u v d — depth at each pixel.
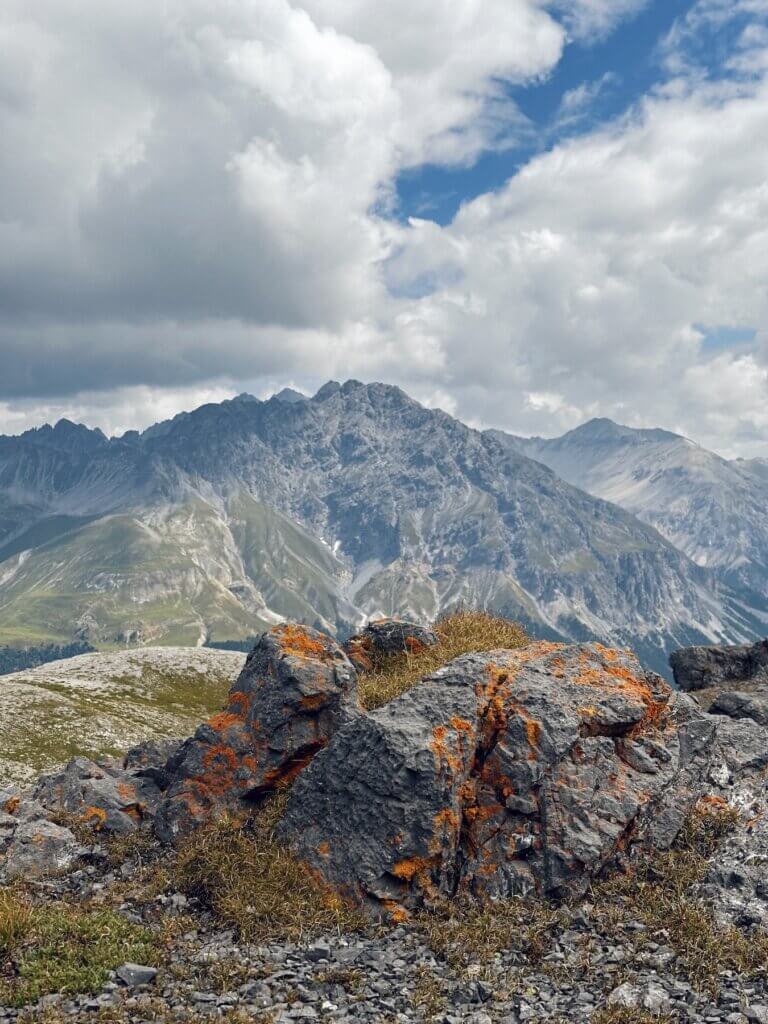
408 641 25.34
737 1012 10.77
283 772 18.00
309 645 20.14
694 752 17.88
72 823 18.81
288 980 11.99
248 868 15.16
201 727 19.27
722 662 27.25
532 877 14.65
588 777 15.92
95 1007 11.12
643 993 11.29
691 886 14.47
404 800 15.12
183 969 12.34
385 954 12.91
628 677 18.83
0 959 12.58
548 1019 10.77
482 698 17.33
